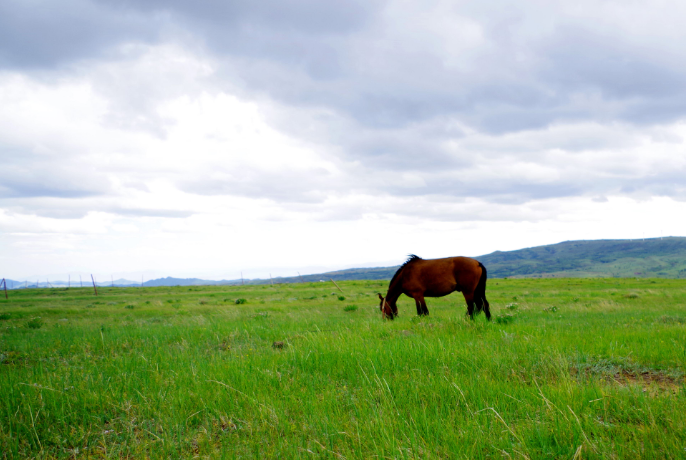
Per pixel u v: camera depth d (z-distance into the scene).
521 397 4.61
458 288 13.31
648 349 7.16
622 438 3.56
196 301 35.03
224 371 6.06
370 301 28.78
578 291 38.84
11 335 12.52
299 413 4.49
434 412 4.32
